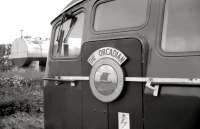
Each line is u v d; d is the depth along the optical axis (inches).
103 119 122.2
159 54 103.9
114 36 118.8
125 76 112.8
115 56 116.2
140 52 109.2
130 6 118.7
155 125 103.7
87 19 134.1
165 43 104.4
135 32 112.3
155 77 103.6
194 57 95.8
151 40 107.3
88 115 129.3
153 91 103.6
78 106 135.0
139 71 108.8
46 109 162.9
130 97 111.3
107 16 126.3
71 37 145.9
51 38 165.8
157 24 107.3
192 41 98.6
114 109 117.5
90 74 125.5
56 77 150.9
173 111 98.6
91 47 127.6
